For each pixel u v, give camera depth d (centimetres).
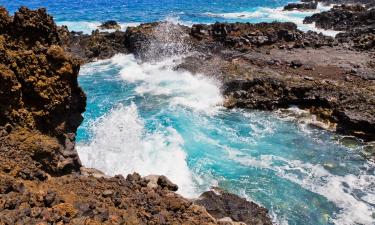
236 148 2270
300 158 2192
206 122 2595
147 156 2059
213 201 1531
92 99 2916
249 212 1503
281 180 1967
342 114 2522
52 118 1359
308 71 3219
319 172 2059
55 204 1028
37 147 1233
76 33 4616
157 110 2730
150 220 1077
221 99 2922
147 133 2345
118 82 3284
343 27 5141
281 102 2847
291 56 3597
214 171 2019
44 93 1329
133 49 3984
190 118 2636
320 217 1712
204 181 1912
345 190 1908
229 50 3778
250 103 2844
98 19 6206
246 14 6700
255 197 1823
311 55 3644
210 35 4084
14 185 1043
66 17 6331
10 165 1135
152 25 4194
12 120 1248
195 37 4066
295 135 2453
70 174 1330
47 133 1346
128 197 1198
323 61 3459
